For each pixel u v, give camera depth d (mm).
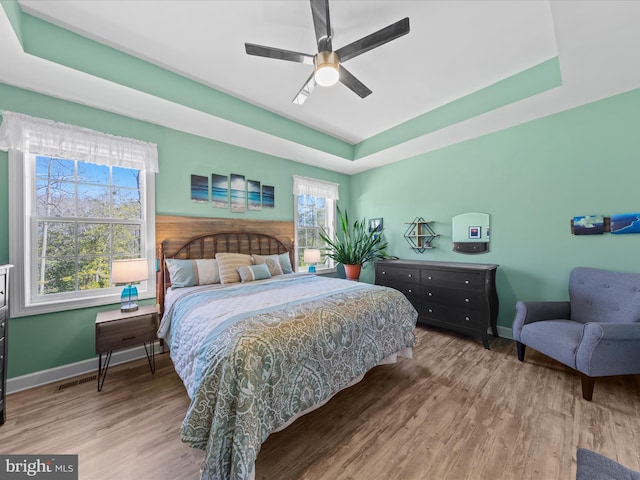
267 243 3564
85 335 2236
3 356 1579
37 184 2121
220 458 1077
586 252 2406
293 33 1865
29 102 2027
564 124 2506
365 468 1261
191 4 1618
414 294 3244
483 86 2529
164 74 2209
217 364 1196
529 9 1653
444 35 1881
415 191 3793
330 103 2828
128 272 2141
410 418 1609
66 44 1771
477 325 2678
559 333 2008
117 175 2504
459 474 1218
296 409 1339
